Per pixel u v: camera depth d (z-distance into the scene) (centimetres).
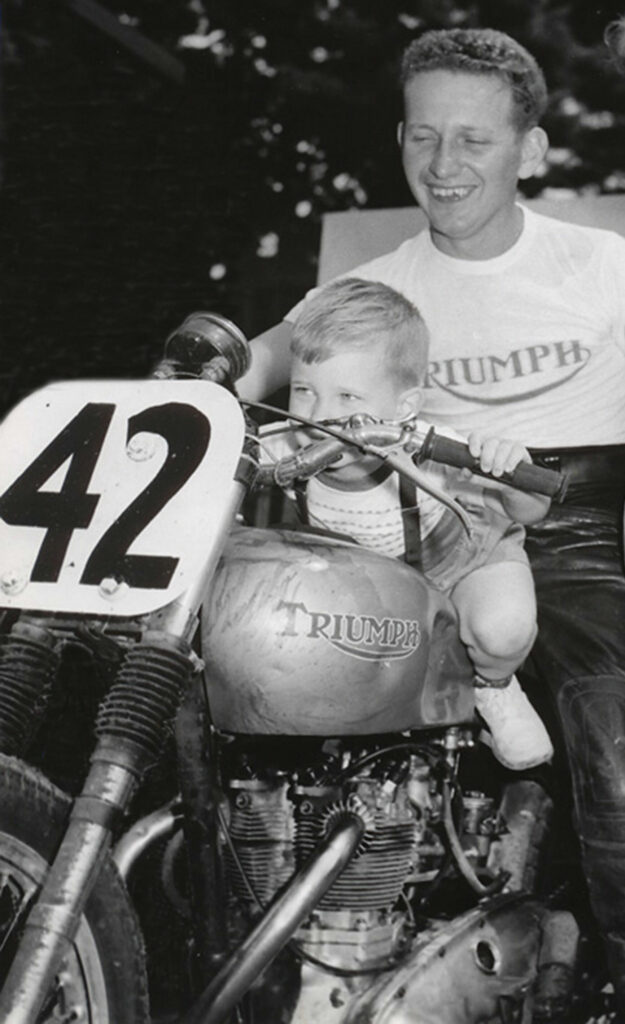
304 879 200
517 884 244
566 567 265
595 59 387
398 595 210
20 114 503
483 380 298
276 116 461
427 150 306
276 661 201
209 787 204
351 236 339
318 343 230
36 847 180
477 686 232
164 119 485
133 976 188
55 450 198
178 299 490
